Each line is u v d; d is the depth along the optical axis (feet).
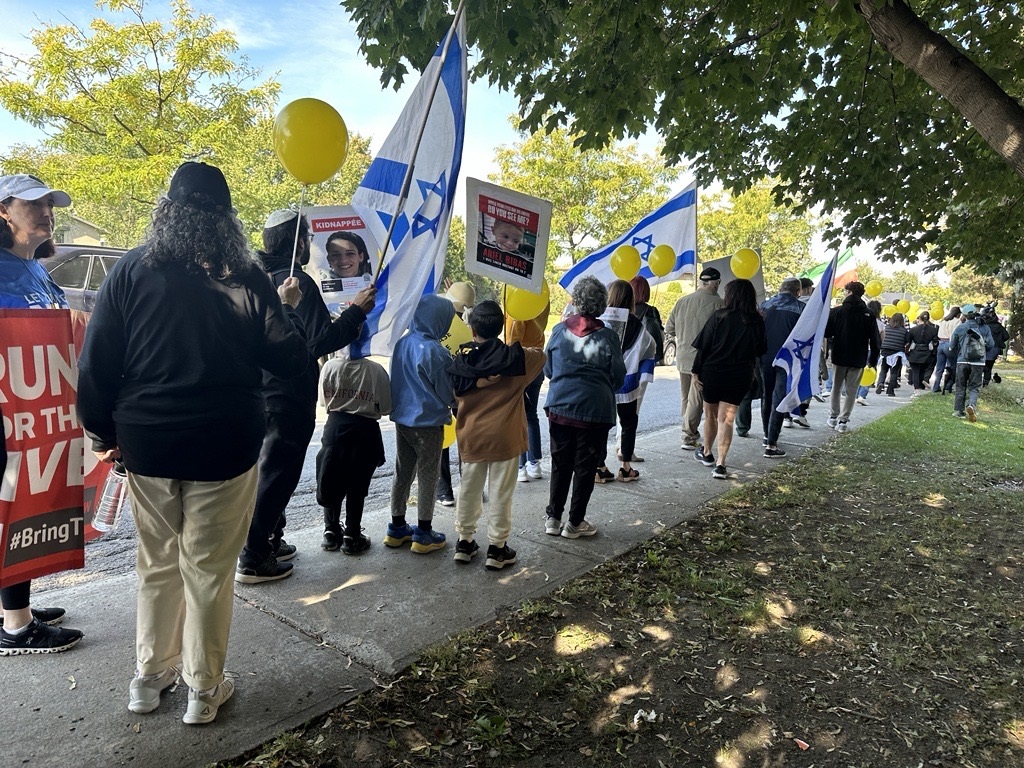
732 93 17.80
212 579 7.46
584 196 79.71
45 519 8.44
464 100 10.94
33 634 8.96
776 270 124.67
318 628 10.06
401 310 11.42
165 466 7.07
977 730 8.45
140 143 44.50
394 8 14.40
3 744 7.18
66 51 41.27
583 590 11.78
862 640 10.56
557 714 8.41
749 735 8.20
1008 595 12.38
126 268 6.98
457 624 10.39
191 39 43.68
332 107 9.35
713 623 10.85
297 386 10.66
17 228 8.32
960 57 11.12
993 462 22.98
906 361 51.19
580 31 18.45
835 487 19.19
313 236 11.46
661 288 65.41
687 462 21.67
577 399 13.55
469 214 11.11
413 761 7.40
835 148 20.74
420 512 12.97
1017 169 10.54
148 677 7.84
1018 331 79.15
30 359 8.14
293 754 7.33
